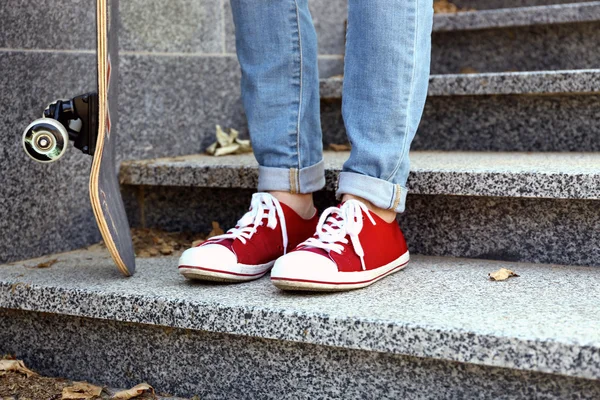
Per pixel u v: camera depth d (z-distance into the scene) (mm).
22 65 1795
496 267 1631
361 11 1398
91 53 1994
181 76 2295
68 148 1949
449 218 1747
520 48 2701
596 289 1415
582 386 1143
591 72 1983
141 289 1479
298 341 1281
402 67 1398
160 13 2205
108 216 1458
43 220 1887
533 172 1583
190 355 1445
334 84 2377
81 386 1493
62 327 1573
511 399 1192
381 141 1443
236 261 1484
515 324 1183
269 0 1554
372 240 1471
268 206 1587
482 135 2211
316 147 1644
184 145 2318
